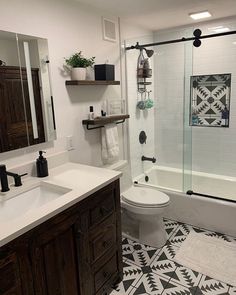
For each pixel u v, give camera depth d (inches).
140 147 124.6
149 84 123.6
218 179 122.6
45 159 69.9
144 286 73.6
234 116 118.4
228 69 115.0
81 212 56.6
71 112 82.3
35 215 47.2
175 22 111.3
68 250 54.7
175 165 127.5
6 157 64.9
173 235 98.0
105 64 86.4
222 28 109.7
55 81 75.3
